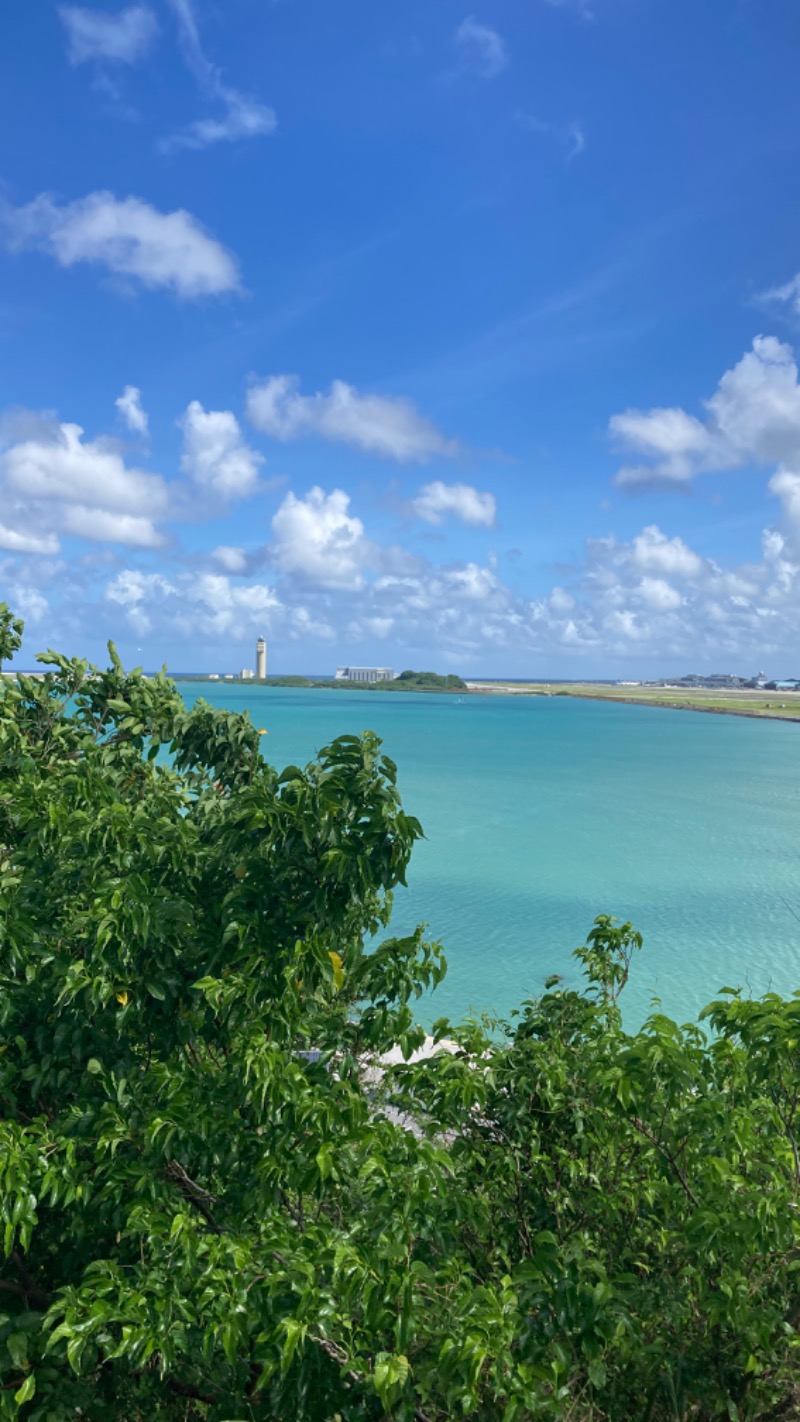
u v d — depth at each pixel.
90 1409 4.50
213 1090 5.12
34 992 5.46
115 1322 4.39
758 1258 4.90
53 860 5.98
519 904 36.72
